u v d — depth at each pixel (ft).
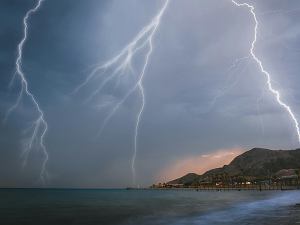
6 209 204.85
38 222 128.36
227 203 248.11
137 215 155.22
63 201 324.60
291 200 253.03
